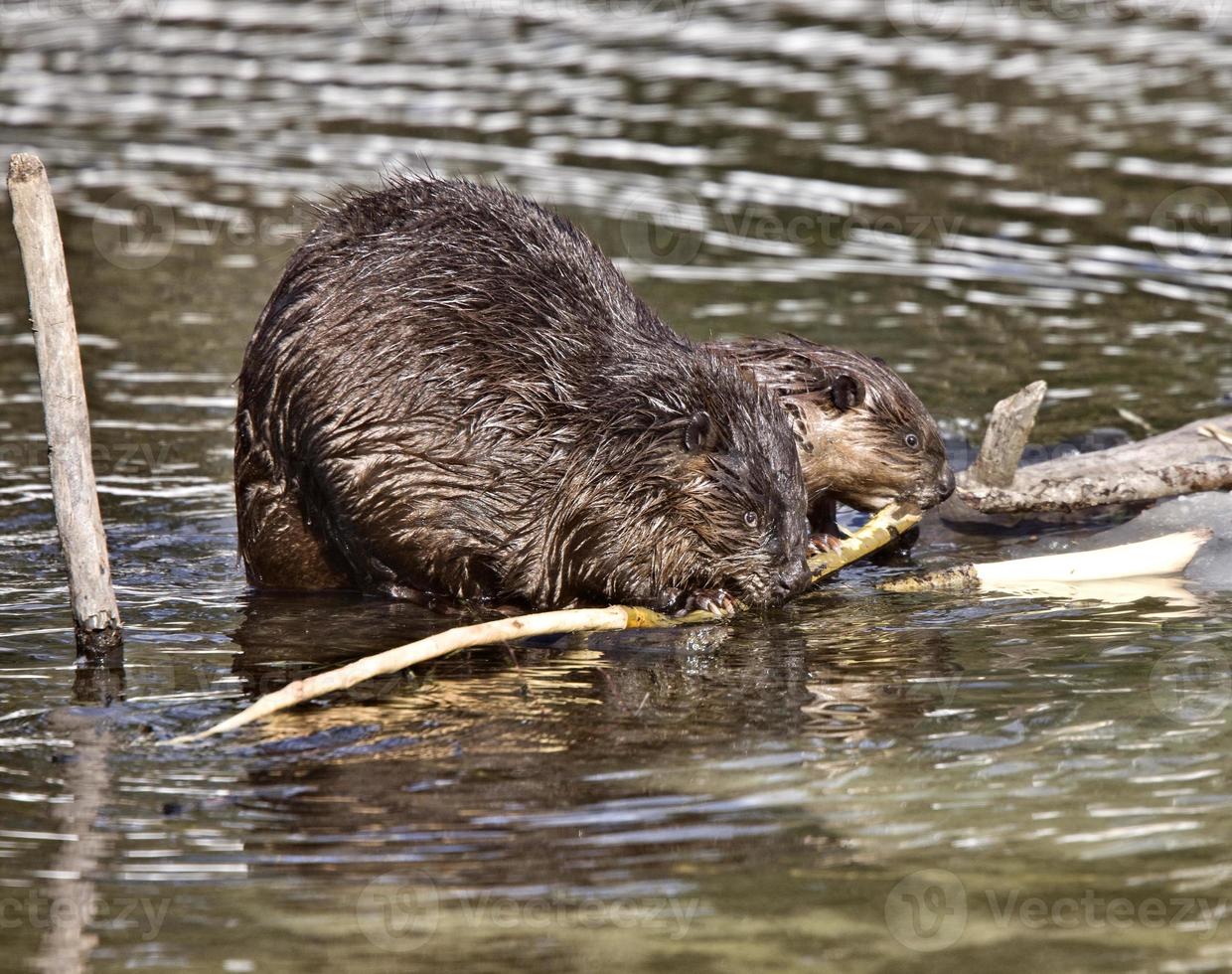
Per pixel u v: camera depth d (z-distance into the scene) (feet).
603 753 51.93
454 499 65.57
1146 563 71.10
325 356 66.08
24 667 60.54
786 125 168.76
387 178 73.77
